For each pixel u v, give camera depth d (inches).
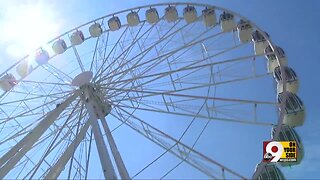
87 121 692.1
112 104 760.3
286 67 818.2
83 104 737.0
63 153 688.4
